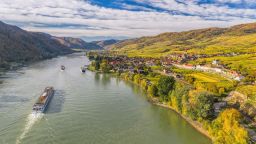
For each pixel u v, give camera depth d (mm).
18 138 103688
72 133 110688
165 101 157875
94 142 103375
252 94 148875
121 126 121562
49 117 128125
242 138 89125
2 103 147375
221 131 96875
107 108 147375
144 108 150000
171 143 105500
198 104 122312
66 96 170125
